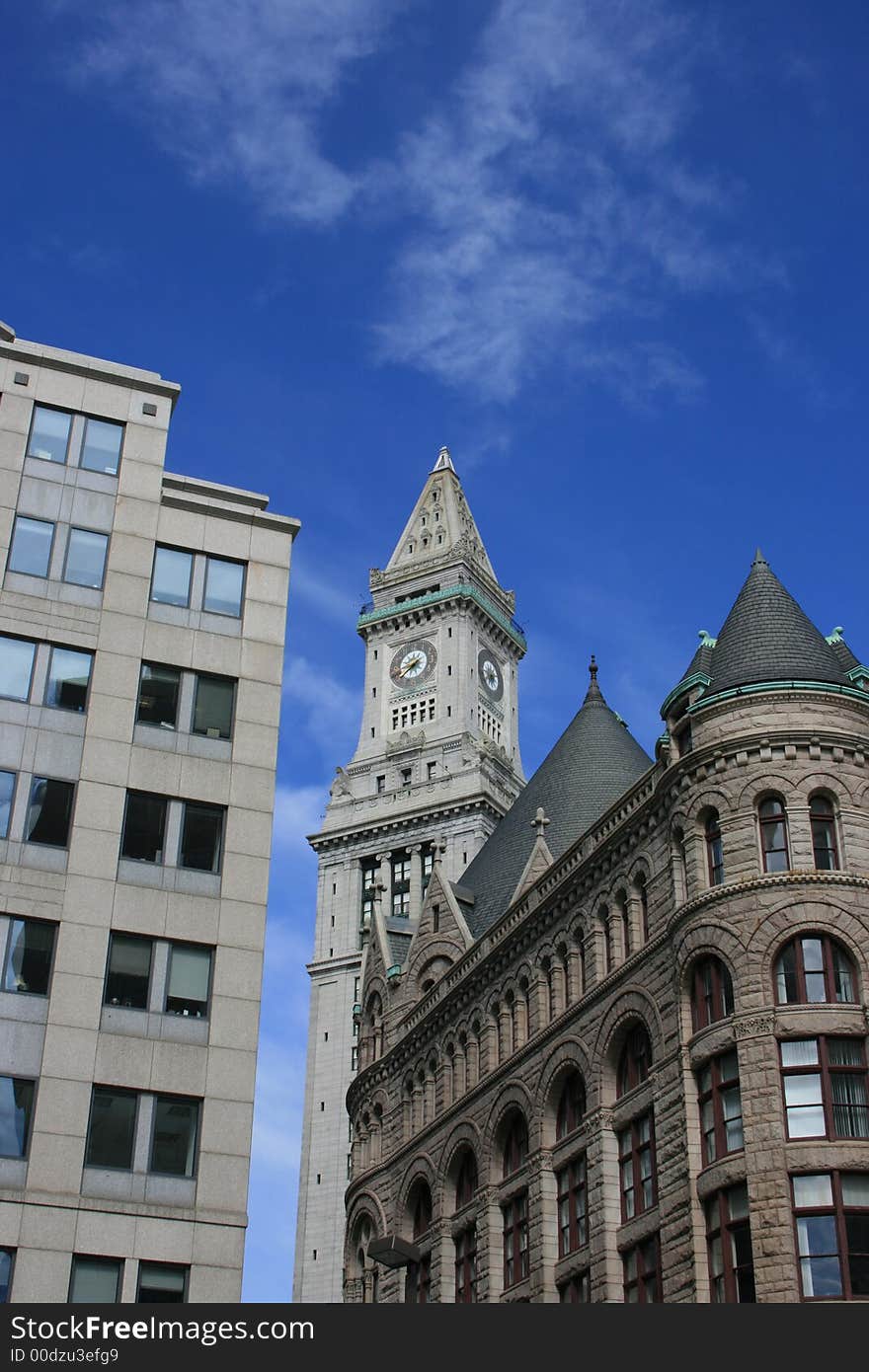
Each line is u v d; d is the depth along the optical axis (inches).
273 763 2206.0
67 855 2039.9
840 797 2065.7
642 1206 2143.2
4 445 2253.9
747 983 1977.1
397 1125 2992.1
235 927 2080.5
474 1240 2593.5
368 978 3358.8
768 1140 1872.5
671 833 2213.3
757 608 2273.6
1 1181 1841.8
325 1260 5177.2
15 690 2113.7
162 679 2206.0
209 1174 1930.4
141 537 2276.1
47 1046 1927.9
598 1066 2289.6
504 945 2682.1
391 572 6742.1
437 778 5949.8
